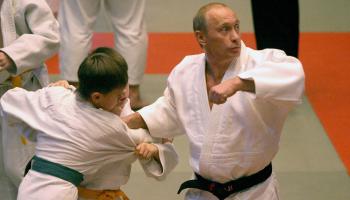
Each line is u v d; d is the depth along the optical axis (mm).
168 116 8734
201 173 8344
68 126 7984
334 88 18219
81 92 8016
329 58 20344
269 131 8078
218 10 7945
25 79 10438
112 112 8141
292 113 16688
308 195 12977
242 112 7941
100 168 8188
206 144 8133
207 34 7961
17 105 8453
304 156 14578
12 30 10102
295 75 7496
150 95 17422
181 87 8469
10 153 10156
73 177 7953
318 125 16062
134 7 16000
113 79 7734
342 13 24672
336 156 14594
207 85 8367
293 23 16672
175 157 8742
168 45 21359
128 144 8219
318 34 22469
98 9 16156
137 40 15992
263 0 16547
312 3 25734
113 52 7961
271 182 8469
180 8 25156
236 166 8133
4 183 11750
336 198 12891
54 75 18812
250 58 8172
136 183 13398
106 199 8305
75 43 15797
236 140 8055
